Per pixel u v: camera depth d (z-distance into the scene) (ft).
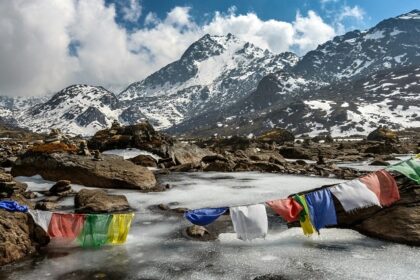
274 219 50.72
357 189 38.37
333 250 38.68
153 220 51.03
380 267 34.27
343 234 42.70
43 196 65.82
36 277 33.76
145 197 64.95
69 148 90.58
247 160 117.29
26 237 39.22
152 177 77.61
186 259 37.63
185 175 92.84
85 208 53.98
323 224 37.17
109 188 73.05
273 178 86.38
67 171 77.15
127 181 72.90
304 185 75.72
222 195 66.33
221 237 43.68
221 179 85.56
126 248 40.63
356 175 89.25
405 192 42.80
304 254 37.96
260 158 127.44
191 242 42.45
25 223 40.27
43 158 81.10
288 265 35.55
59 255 38.55
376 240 40.78
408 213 40.73
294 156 156.15
